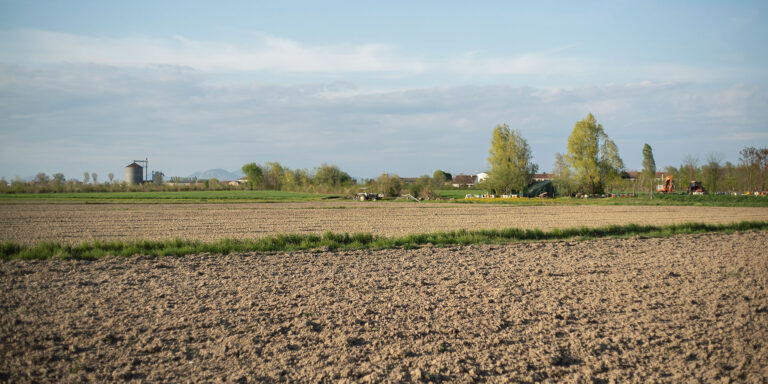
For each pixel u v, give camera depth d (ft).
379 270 51.39
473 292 41.52
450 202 222.69
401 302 37.86
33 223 104.42
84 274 47.32
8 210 144.56
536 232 82.43
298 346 28.14
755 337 30.17
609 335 30.68
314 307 36.11
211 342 28.48
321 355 26.89
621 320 33.71
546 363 26.16
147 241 64.28
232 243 67.00
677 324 32.76
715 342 29.40
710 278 47.83
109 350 26.94
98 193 321.93
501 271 51.37
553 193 281.33
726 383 23.89
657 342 29.40
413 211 154.71
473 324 32.48
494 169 277.64
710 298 39.58
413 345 28.60
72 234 84.07
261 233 87.51
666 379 24.43
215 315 33.68
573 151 279.49
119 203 189.78
